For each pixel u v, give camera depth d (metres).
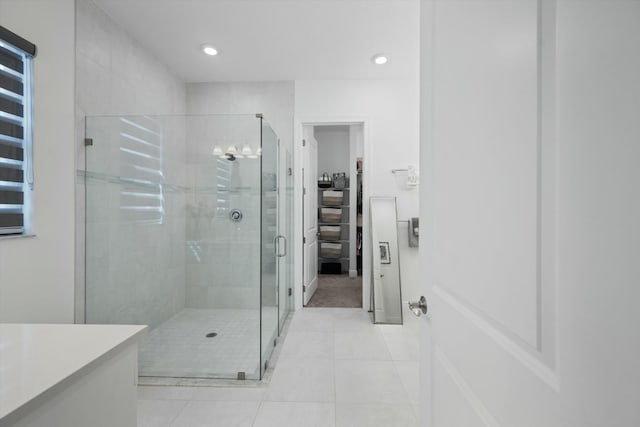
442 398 0.81
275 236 2.68
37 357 0.76
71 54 1.88
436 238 0.86
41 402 0.62
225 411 1.66
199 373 2.01
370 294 3.41
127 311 2.37
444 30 0.80
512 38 0.49
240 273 2.68
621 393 0.30
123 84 2.38
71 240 1.90
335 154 5.77
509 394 0.51
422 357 0.98
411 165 3.32
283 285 3.09
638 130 0.29
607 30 0.32
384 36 2.53
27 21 1.59
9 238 1.51
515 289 0.49
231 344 2.36
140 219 2.49
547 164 0.41
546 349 0.42
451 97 0.75
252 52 2.78
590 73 0.34
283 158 3.12
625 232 0.30
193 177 2.69
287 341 2.58
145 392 1.84
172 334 2.50
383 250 3.28
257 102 3.36
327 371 2.09
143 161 2.49
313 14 2.24
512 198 0.49
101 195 2.12
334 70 3.13
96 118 2.08
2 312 1.48
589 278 0.34
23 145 1.59
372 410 1.68
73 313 1.91
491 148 0.56
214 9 2.18
